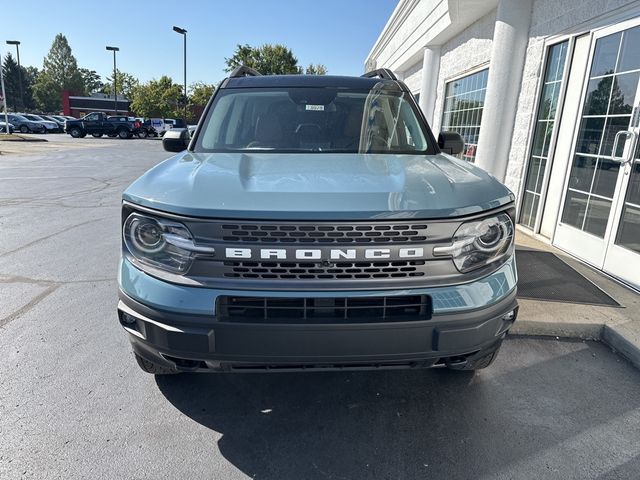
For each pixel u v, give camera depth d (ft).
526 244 17.48
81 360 9.77
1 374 9.21
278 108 10.74
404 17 41.14
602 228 14.51
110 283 14.28
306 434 7.64
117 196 30.14
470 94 27.45
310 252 6.02
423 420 8.00
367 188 6.55
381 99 11.12
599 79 14.87
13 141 86.84
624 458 7.06
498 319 6.74
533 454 7.15
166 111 160.97
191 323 6.21
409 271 6.26
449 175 7.45
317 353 6.27
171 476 6.68
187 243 6.16
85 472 6.69
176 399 8.53
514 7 19.03
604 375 9.42
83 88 294.66
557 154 17.34
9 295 13.25
